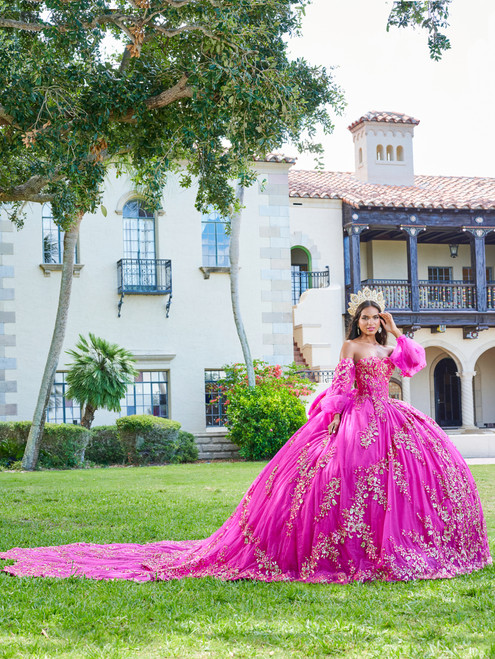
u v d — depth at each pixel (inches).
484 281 917.8
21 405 719.7
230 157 359.9
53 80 333.1
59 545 245.0
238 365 756.6
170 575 193.5
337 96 438.9
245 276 800.9
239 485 440.1
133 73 349.4
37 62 331.3
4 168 431.2
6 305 721.6
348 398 203.9
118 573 195.5
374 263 979.3
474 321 922.1
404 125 1042.1
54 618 151.9
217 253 796.0
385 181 1031.6
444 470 193.6
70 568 202.2
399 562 179.9
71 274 625.9
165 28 364.5
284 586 176.2
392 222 899.4
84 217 751.1
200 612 155.7
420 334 943.7
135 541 254.4
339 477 187.3
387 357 209.2
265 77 335.6
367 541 183.2
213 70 326.0
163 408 770.8
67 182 383.2
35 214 736.3
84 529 283.6
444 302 925.2
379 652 127.1
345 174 1075.3
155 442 669.9
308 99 429.4
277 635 138.6
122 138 375.2
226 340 789.2
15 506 354.6
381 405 201.9
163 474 532.7
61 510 335.6
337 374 204.8
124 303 759.7
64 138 337.7
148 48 387.5
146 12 342.3
